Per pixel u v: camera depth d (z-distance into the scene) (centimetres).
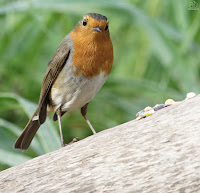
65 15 1318
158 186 544
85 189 573
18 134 1091
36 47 1344
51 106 990
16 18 1314
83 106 1005
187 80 1195
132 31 1394
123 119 1244
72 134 1242
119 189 557
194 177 536
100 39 896
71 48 921
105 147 638
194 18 1283
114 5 1181
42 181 613
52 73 948
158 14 1338
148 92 1203
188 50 1245
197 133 586
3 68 1299
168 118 651
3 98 1008
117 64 1370
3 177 656
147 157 582
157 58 1336
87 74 915
